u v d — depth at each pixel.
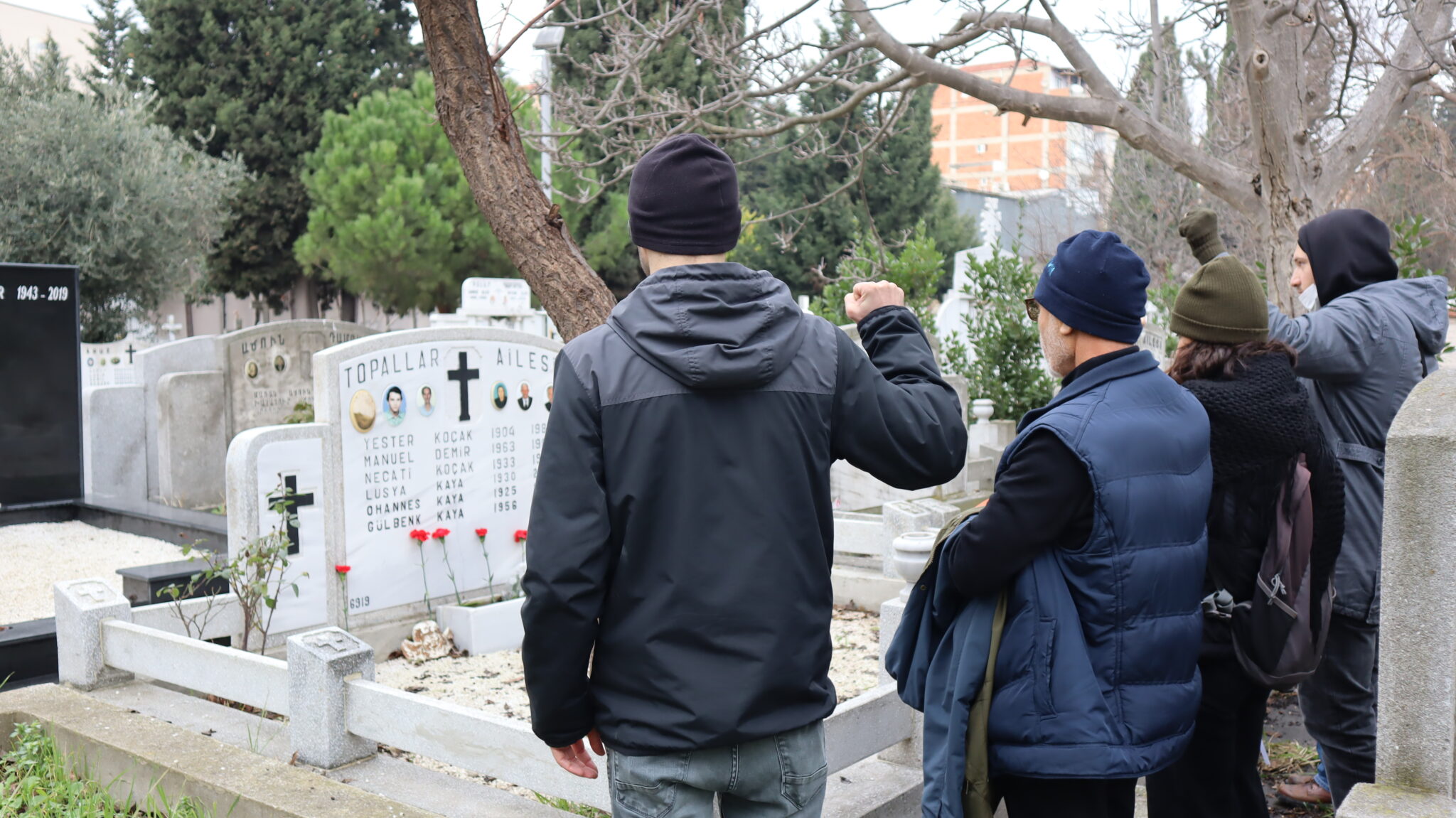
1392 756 1.96
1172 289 12.27
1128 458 2.07
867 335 2.26
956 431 2.08
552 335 15.46
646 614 1.83
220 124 25.34
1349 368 2.96
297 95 26.27
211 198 19.34
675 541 1.82
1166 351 12.08
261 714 4.38
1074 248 2.24
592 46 13.67
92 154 17.12
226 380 10.80
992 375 11.34
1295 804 3.70
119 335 18.55
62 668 4.66
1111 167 20.41
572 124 6.36
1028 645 2.09
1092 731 2.04
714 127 6.34
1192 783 2.51
